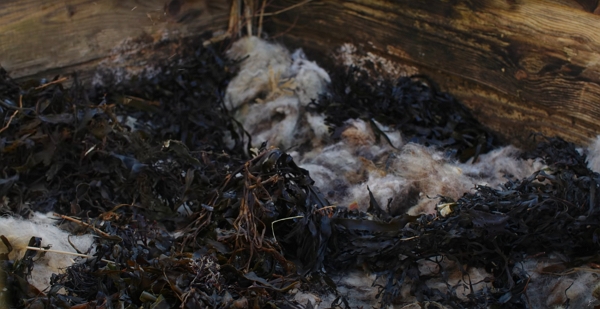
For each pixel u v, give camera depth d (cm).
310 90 237
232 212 170
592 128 191
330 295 162
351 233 170
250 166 175
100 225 171
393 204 190
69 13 219
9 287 146
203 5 253
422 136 216
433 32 219
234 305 141
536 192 173
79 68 228
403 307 162
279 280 154
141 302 146
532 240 168
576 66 189
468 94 219
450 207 171
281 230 170
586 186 172
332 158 207
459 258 167
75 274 152
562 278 165
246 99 239
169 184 189
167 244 165
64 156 193
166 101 235
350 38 244
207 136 224
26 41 212
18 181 187
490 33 205
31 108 196
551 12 190
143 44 241
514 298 158
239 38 263
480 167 203
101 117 201
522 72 201
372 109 228
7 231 160
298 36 261
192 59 253
